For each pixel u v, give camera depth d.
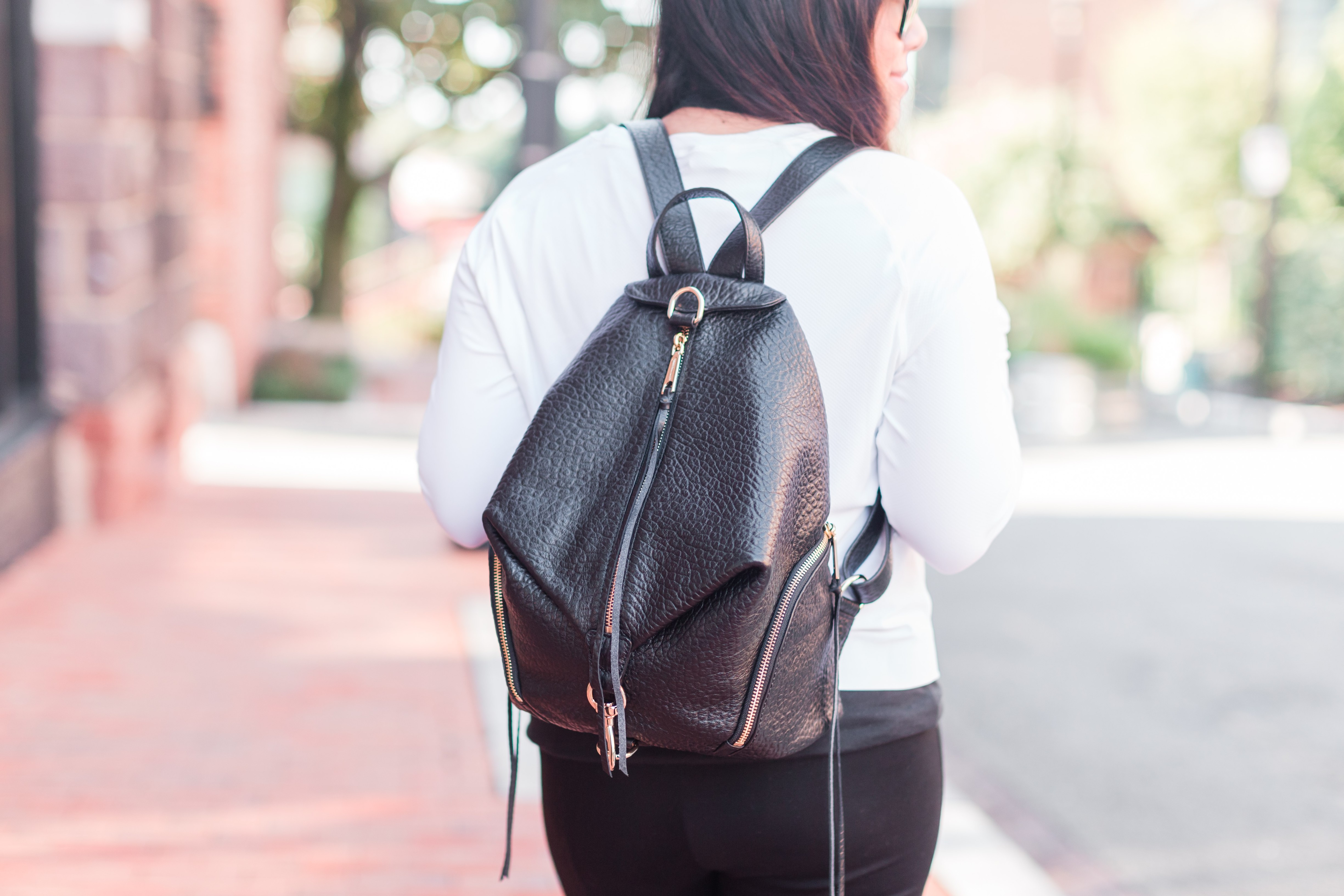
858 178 1.17
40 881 2.90
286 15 19.80
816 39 1.23
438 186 31.25
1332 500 9.75
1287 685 5.05
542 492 1.09
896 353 1.17
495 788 3.54
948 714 4.63
